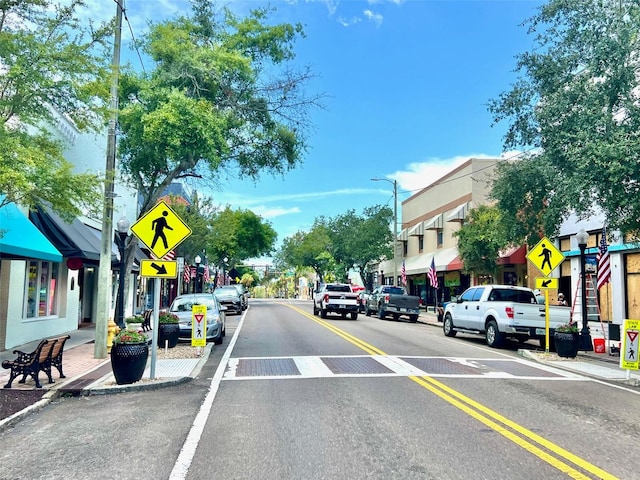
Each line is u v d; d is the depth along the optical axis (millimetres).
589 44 12891
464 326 18984
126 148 15969
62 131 16859
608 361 14211
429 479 5160
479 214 28016
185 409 8047
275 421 7289
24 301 16016
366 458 5762
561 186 13445
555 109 13031
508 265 29203
